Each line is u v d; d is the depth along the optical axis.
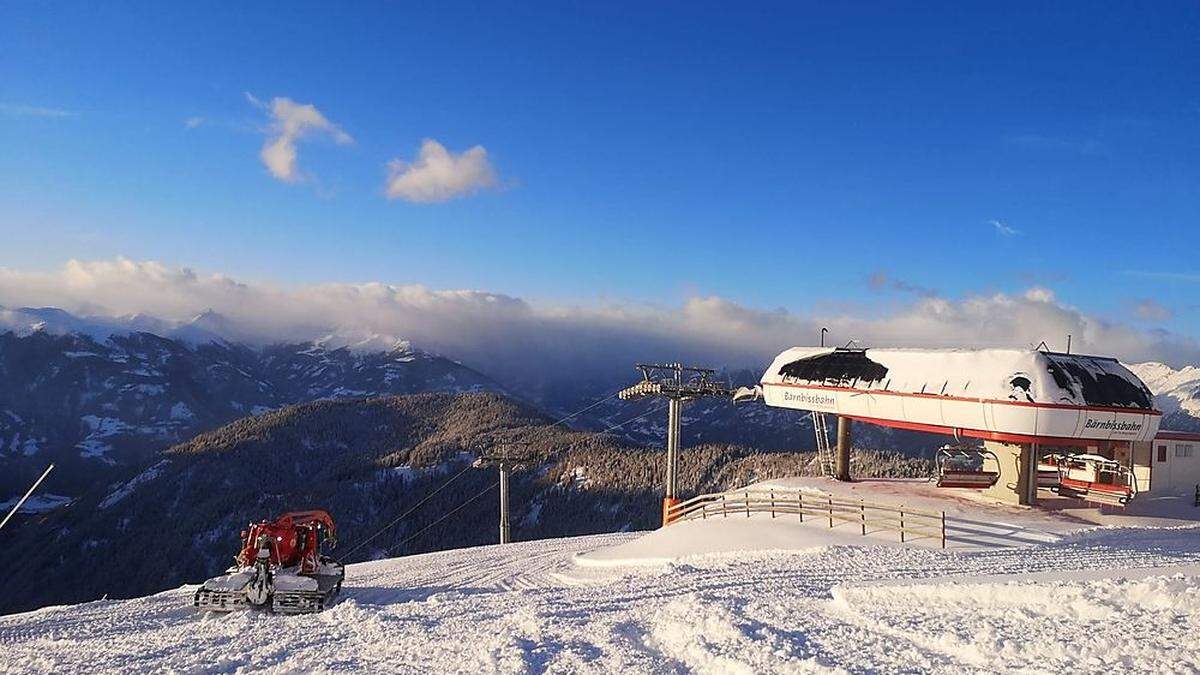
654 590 17.45
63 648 14.32
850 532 25.77
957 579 13.30
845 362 39.56
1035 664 9.03
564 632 11.93
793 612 12.45
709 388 45.84
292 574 19.44
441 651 11.47
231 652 12.79
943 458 34.94
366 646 12.44
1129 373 32.06
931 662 9.41
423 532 133.12
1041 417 29.34
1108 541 24.00
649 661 10.12
